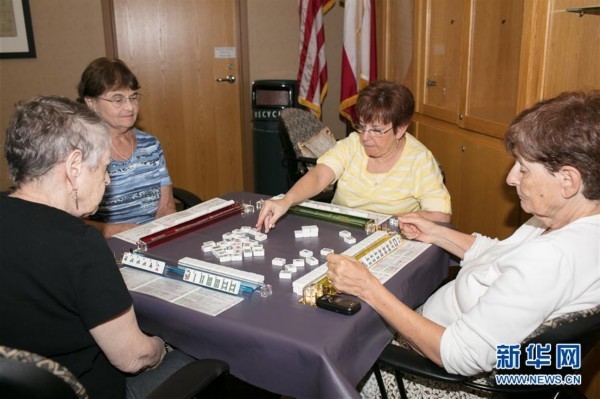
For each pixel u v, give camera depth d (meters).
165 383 1.00
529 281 1.00
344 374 1.04
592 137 0.97
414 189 1.91
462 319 1.09
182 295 1.21
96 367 1.10
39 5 3.74
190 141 4.35
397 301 1.15
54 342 1.00
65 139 1.03
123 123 1.97
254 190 4.53
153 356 1.18
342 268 1.18
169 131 4.28
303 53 4.05
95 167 1.10
